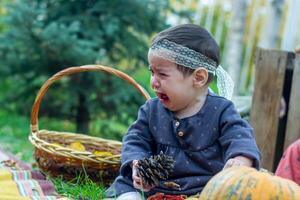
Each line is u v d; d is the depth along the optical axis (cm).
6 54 578
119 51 601
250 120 372
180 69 250
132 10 575
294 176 274
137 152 259
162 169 227
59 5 584
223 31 889
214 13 895
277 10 744
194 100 256
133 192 254
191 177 252
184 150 255
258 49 370
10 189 282
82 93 580
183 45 250
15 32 561
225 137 248
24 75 597
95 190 278
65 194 289
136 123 268
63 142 365
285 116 369
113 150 359
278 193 193
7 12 582
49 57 566
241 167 206
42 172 324
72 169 310
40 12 570
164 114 261
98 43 563
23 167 358
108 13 570
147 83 747
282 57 362
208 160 252
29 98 616
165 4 599
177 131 255
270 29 747
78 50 547
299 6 754
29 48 562
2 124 629
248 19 866
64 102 593
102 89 584
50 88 598
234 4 764
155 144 264
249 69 834
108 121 630
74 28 548
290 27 740
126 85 579
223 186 197
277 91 363
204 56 254
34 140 329
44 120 632
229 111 254
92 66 330
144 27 588
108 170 310
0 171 311
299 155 276
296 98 355
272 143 365
